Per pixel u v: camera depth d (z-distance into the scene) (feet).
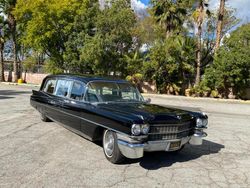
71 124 21.61
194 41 100.89
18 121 29.89
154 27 122.21
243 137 28.14
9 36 122.83
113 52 91.61
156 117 16.84
